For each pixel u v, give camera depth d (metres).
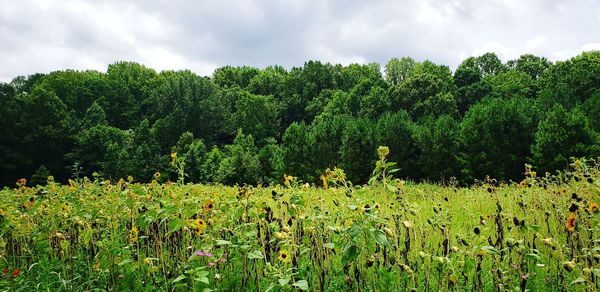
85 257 4.96
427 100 56.69
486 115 31.75
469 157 32.03
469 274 4.06
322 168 38.91
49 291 3.85
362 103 63.62
